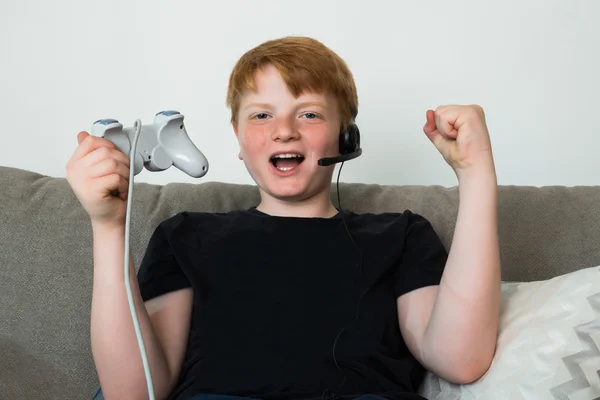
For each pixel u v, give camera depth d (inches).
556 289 40.2
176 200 55.1
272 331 44.5
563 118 72.4
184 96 74.3
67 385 50.3
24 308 51.1
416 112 73.0
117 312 41.9
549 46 72.0
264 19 73.5
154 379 43.5
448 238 53.8
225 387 42.9
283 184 49.0
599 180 72.6
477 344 40.4
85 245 52.2
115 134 40.5
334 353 43.7
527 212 53.4
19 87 75.3
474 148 41.2
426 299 46.1
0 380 50.2
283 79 48.3
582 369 35.5
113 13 74.1
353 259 47.3
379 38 72.7
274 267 46.9
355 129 50.6
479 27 72.1
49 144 75.4
